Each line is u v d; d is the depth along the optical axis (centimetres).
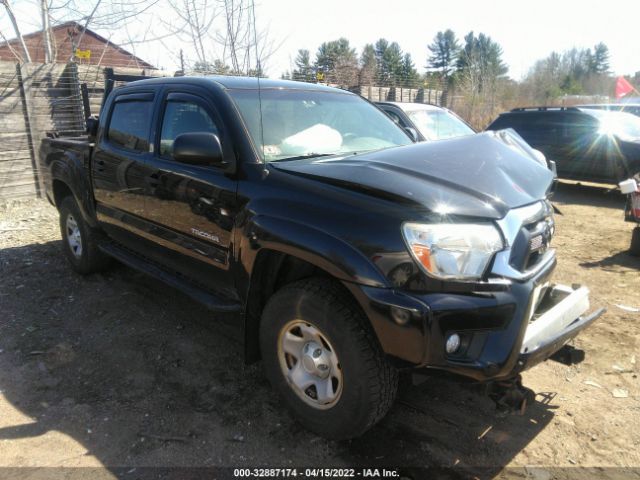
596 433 288
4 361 363
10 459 265
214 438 283
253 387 332
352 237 243
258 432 288
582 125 1053
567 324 276
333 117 370
